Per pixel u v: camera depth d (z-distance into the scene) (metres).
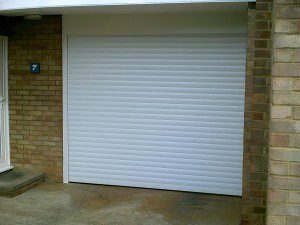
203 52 6.41
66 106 7.00
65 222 5.31
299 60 2.67
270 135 2.75
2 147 7.20
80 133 7.02
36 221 5.34
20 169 7.29
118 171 6.93
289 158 2.71
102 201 6.18
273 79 2.71
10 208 5.82
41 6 5.82
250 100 5.12
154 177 6.79
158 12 6.34
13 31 7.07
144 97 6.71
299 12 2.65
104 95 6.88
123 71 6.77
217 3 5.34
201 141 6.54
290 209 2.73
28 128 7.18
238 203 6.13
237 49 6.27
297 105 2.68
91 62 6.87
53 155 7.12
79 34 6.82
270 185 2.75
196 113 6.52
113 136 6.90
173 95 6.59
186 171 6.64
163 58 6.58
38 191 6.65
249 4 5.09
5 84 7.20
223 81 6.38
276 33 2.69
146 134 6.76
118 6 5.73
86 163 7.04
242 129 6.37
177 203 6.11
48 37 6.93
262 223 4.86
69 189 6.78
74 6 5.73
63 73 6.95
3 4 6.09
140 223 5.29
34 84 7.07
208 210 5.81
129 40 6.69
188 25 6.36
